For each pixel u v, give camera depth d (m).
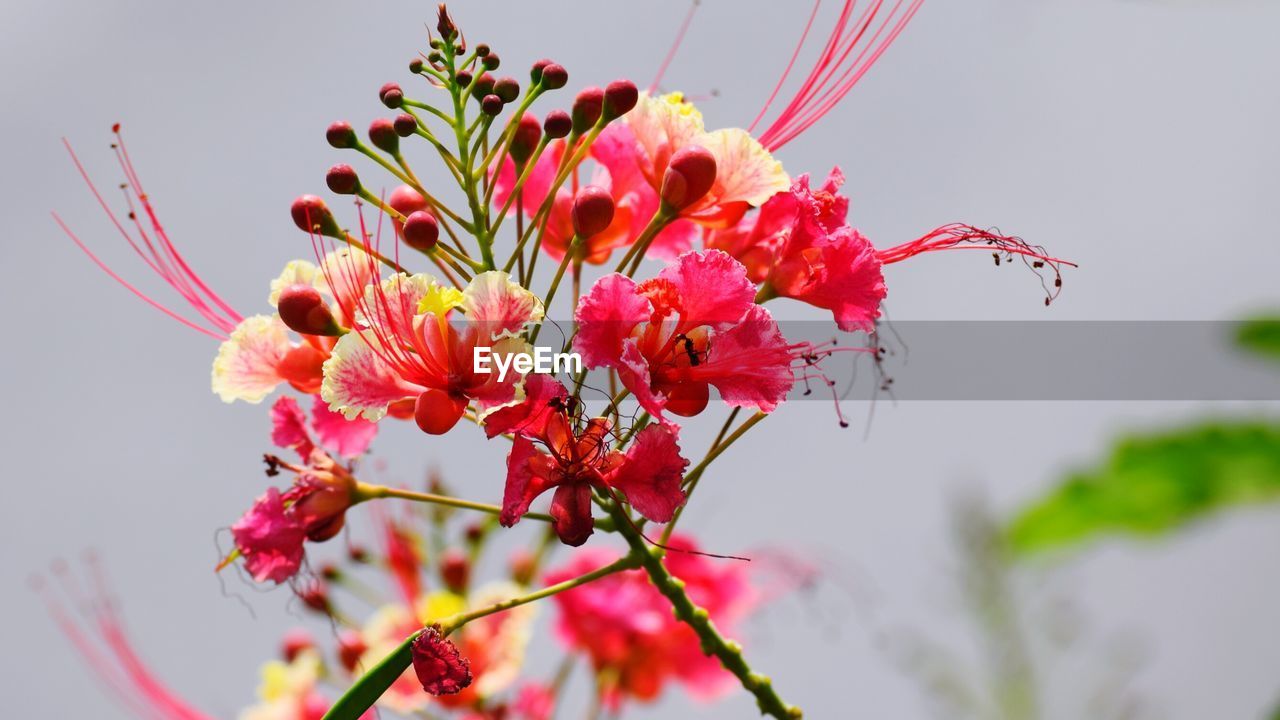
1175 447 0.47
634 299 0.43
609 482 0.44
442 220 0.48
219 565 0.48
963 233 0.49
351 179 0.47
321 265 0.47
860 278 0.47
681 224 0.50
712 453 0.47
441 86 0.48
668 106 0.48
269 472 0.48
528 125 0.49
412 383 0.45
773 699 0.48
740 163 0.47
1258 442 0.47
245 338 0.48
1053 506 0.47
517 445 0.44
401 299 0.45
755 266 0.48
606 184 0.50
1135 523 0.47
